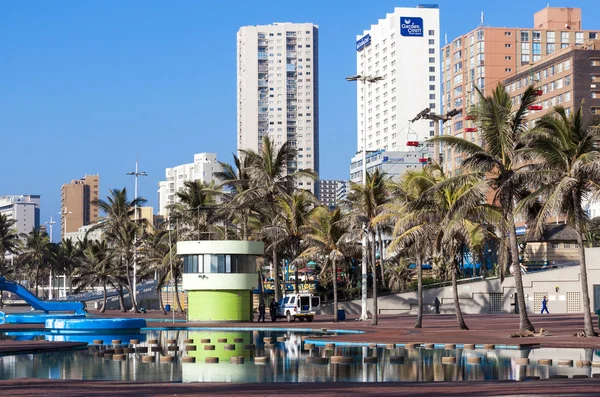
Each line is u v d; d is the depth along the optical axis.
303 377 26.33
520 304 43.50
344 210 79.62
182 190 94.38
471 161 42.56
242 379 26.00
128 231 106.19
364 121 68.50
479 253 51.66
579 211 41.75
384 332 48.88
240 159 92.12
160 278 103.00
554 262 97.75
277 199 78.75
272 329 58.53
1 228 155.38
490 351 35.78
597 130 41.22
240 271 70.25
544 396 17.39
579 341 38.53
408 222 52.12
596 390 18.67
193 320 70.88
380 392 19.53
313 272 116.56
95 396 19.22
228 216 84.25
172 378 26.64
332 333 52.84
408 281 98.75
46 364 32.31
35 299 77.94
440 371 27.48
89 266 115.50
